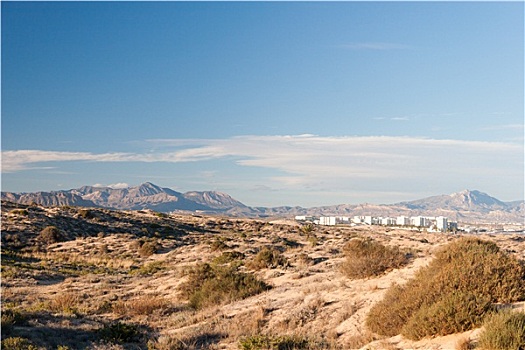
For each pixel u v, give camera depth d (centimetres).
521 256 2969
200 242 6506
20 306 2459
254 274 3189
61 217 7162
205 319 2058
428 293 1410
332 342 1484
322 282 2375
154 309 2388
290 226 9544
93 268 4491
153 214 9762
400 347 1255
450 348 1132
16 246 5541
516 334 1022
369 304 1769
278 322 1833
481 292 1382
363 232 8856
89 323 2045
